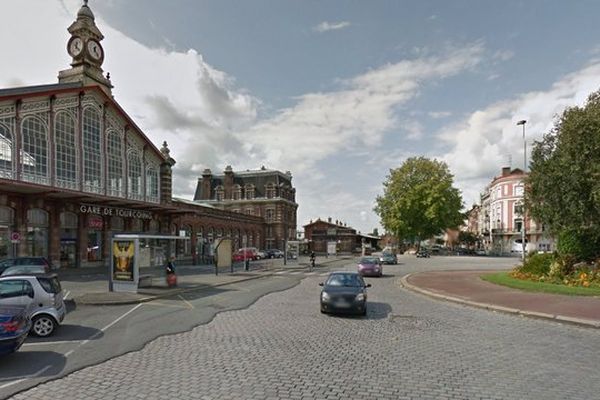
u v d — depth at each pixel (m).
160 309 12.42
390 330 9.36
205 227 51.44
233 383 5.63
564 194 19.00
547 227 21.25
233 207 77.44
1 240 24.78
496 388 5.54
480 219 98.81
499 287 17.59
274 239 74.62
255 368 6.32
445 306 13.33
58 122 28.98
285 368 6.33
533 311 11.50
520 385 5.67
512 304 12.77
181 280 21.94
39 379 5.85
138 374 6.04
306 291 17.53
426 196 60.19
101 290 16.91
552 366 6.60
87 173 31.47
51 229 28.00
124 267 16.17
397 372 6.19
